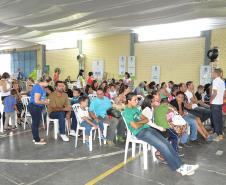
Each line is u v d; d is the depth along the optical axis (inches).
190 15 287.3
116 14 283.7
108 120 189.8
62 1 235.1
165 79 392.5
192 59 367.2
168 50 388.2
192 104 227.5
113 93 257.4
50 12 276.2
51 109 201.9
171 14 283.4
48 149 174.1
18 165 144.4
